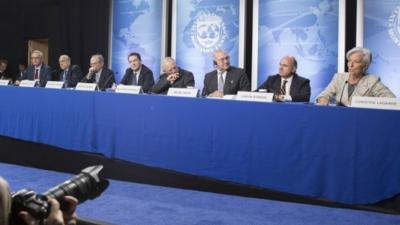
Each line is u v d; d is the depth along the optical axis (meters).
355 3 4.30
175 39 5.22
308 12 4.42
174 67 3.49
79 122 2.83
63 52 6.08
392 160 1.95
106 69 4.15
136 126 2.60
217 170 2.35
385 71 4.09
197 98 2.39
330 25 4.33
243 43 4.81
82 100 2.81
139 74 3.93
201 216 2.11
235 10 4.83
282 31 4.57
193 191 2.58
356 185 2.02
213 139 2.35
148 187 2.67
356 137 2.01
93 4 5.77
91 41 5.84
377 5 4.08
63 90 2.90
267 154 2.21
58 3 6.11
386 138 1.95
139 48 5.48
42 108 3.00
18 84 3.63
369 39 4.13
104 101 2.72
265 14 4.64
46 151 3.13
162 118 2.51
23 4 6.46
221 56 3.46
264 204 2.31
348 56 2.74
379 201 1.99
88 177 0.63
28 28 6.45
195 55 5.10
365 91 2.64
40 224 0.49
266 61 4.68
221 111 2.32
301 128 2.12
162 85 3.50
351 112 2.01
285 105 2.16
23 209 0.49
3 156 3.39
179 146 2.46
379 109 1.96
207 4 4.98
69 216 0.55
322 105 2.10
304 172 2.13
